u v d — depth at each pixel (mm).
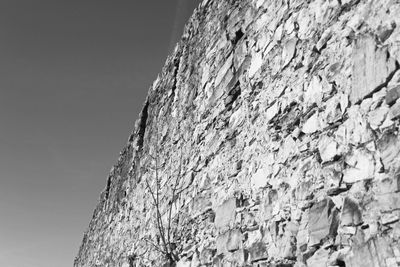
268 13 4582
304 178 3340
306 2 3830
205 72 6207
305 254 3150
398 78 2625
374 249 2549
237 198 4398
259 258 3754
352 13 3146
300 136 3520
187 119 6582
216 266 4523
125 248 8672
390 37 2725
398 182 2480
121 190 10297
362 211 2703
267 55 4402
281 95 3949
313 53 3559
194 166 5852
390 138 2600
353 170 2848
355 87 2957
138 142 9508
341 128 3039
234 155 4715
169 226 5852
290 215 3434
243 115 4715
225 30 5754
